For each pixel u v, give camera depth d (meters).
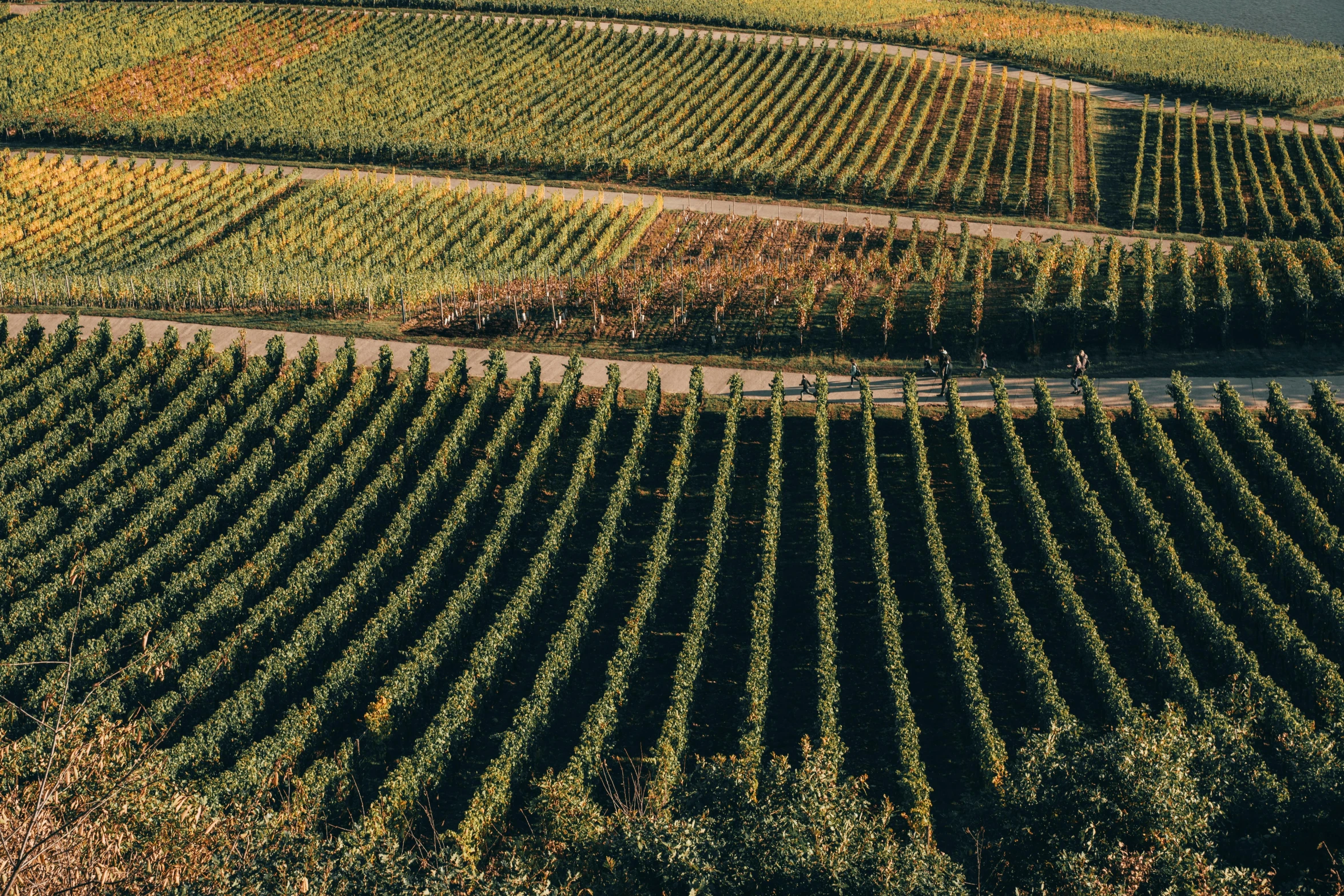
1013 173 110.69
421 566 55.25
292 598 53.88
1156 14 185.62
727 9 152.12
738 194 106.25
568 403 69.38
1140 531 56.88
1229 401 63.91
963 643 49.09
